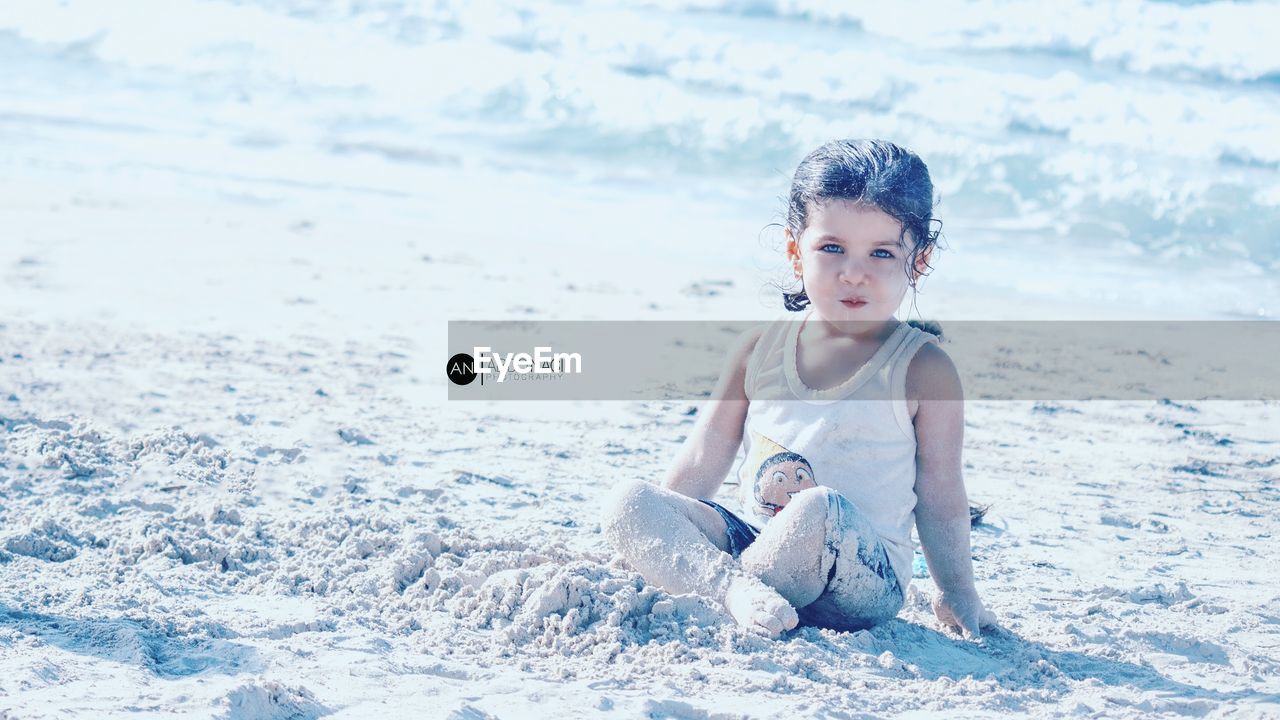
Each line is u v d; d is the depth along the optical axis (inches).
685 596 132.1
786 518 130.2
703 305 351.6
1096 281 413.7
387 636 130.9
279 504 182.2
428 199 495.2
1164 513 203.9
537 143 594.2
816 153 135.4
